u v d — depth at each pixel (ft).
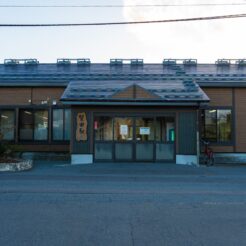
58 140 86.28
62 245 22.50
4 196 38.27
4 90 87.04
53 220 28.43
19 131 86.63
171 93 73.56
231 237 24.49
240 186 47.06
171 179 53.72
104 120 74.59
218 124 84.69
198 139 73.82
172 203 35.32
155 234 24.98
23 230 25.63
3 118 86.94
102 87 76.74
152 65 100.68
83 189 43.39
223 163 79.66
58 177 54.75
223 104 84.84
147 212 31.35
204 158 79.00
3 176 55.36
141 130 74.38
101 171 62.13
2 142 69.97
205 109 84.69
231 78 84.38
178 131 73.87
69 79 86.22
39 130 86.69
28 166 65.10
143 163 72.90
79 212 31.14
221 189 44.45
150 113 74.33
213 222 28.25
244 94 84.99
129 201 36.14
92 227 26.55
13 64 99.91
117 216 29.84
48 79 86.17
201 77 85.51
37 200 36.24
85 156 73.92
